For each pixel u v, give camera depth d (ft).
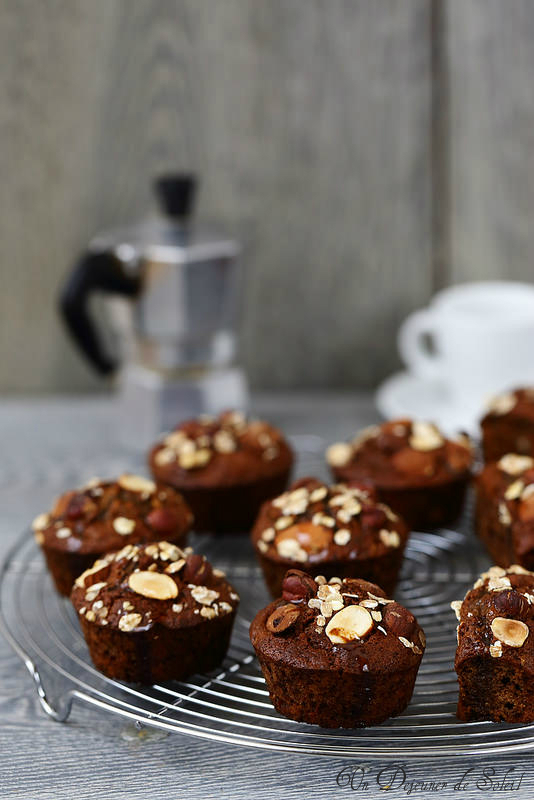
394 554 2.50
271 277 3.47
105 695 2.26
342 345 3.53
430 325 3.16
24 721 2.32
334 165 3.38
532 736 2.23
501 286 3.27
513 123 3.33
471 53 3.28
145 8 3.26
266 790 2.20
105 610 2.32
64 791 2.20
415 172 3.38
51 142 3.36
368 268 3.46
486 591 2.31
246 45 3.29
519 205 3.39
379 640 2.24
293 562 2.47
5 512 2.88
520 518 2.53
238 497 2.75
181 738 2.29
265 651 2.25
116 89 3.32
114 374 3.23
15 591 2.56
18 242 3.44
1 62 3.30
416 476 2.72
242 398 3.19
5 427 3.34
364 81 3.31
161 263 2.97
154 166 3.38
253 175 3.39
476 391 3.11
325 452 3.12
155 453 2.83
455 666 2.24
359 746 2.22
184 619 2.31
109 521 2.52
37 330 3.53
